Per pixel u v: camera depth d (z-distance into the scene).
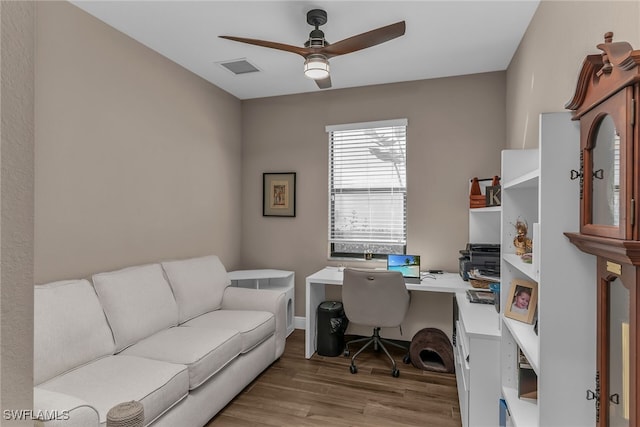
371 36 2.08
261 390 2.60
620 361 0.93
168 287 2.64
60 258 2.20
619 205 0.85
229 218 3.95
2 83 0.40
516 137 2.84
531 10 2.29
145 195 2.84
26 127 0.43
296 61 3.12
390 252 3.70
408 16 2.38
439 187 3.46
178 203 3.20
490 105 3.31
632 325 0.81
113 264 2.56
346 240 3.81
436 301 3.44
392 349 3.43
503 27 2.51
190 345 2.17
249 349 2.57
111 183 2.54
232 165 4.00
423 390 2.61
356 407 2.38
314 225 3.90
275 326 2.98
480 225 3.17
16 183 0.42
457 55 2.97
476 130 3.35
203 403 2.09
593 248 1.01
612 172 0.92
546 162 1.25
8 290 0.41
